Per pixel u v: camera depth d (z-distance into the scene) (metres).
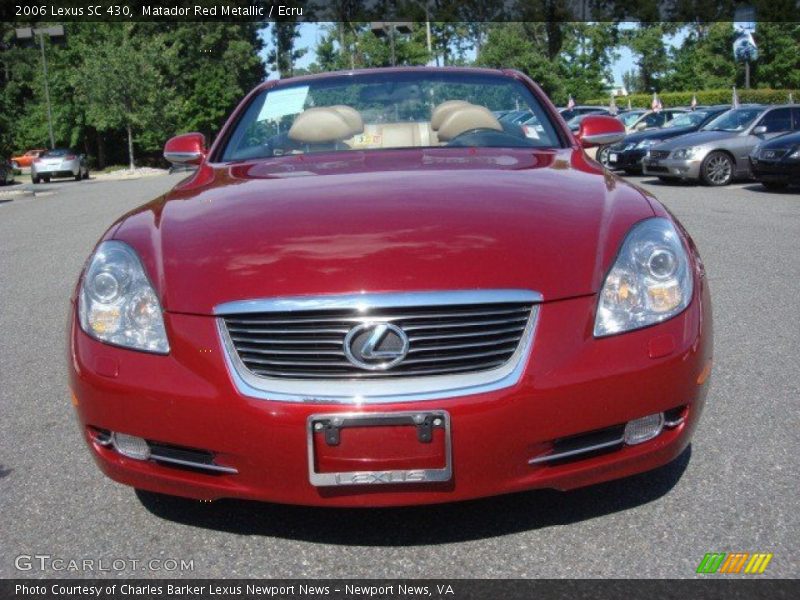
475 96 4.14
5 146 34.75
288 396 2.33
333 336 2.37
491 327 2.38
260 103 4.22
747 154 15.05
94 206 16.67
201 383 2.40
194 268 2.56
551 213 2.72
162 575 2.48
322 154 3.73
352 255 2.49
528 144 3.83
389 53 49.47
